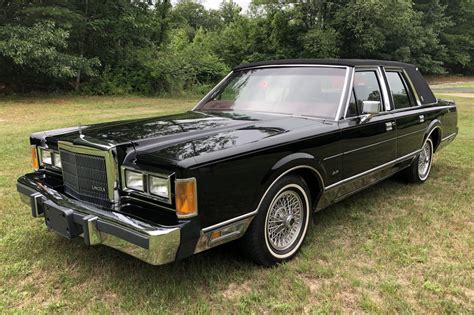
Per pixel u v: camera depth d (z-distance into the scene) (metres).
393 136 4.30
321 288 2.82
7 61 18.09
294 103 3.85
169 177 2.40
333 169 3.47
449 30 41.66
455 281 2.91
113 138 2.79
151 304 2.60
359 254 3.31
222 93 4.43
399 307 2.61
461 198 4.71
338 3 29.50
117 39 21.39
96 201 2.77
